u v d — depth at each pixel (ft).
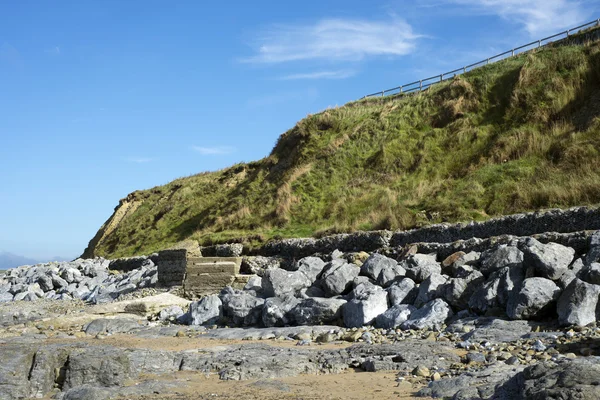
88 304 85.56
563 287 43.14
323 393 27.81
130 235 166.81
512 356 32.22
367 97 148.15
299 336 46.03
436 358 33.91
